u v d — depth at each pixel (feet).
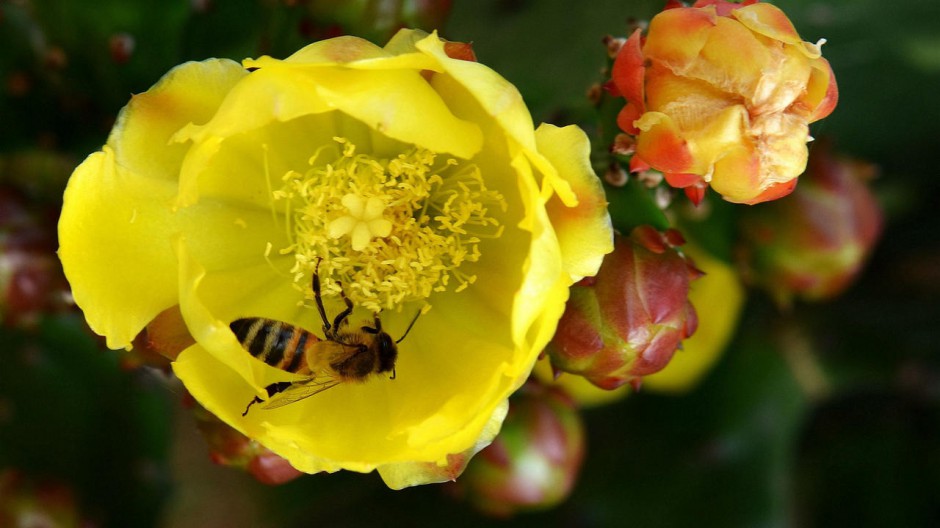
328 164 0.72
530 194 0.67
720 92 0.68
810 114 0.69
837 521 0.88
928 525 0.87
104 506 0.83
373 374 0.70
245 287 0.72
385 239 0.72
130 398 0.83
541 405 0.77
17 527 0.79
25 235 0.77
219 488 0.88
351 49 0.67
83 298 0.68
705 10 0.69
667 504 0.85
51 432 0.83
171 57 0.81
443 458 0.68
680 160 0.69
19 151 0.81
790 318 0.85
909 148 0.87
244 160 0.71
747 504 0.85
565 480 0.77
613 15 0.83
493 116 0.66
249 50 0.78
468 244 0.72
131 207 0.69
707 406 0.85
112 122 0.82
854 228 0.78
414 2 0.74
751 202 0.70
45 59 0.81
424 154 0.72
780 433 0.85
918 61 0.86
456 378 0.70
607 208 0.70
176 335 0.69
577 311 0.71
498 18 0.85
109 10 0.80
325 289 0.72
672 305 0.71
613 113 0.73
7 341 0.82
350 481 0.87
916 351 0.86
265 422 0.68
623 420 0.87
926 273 0.87
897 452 0.88
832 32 0.86
